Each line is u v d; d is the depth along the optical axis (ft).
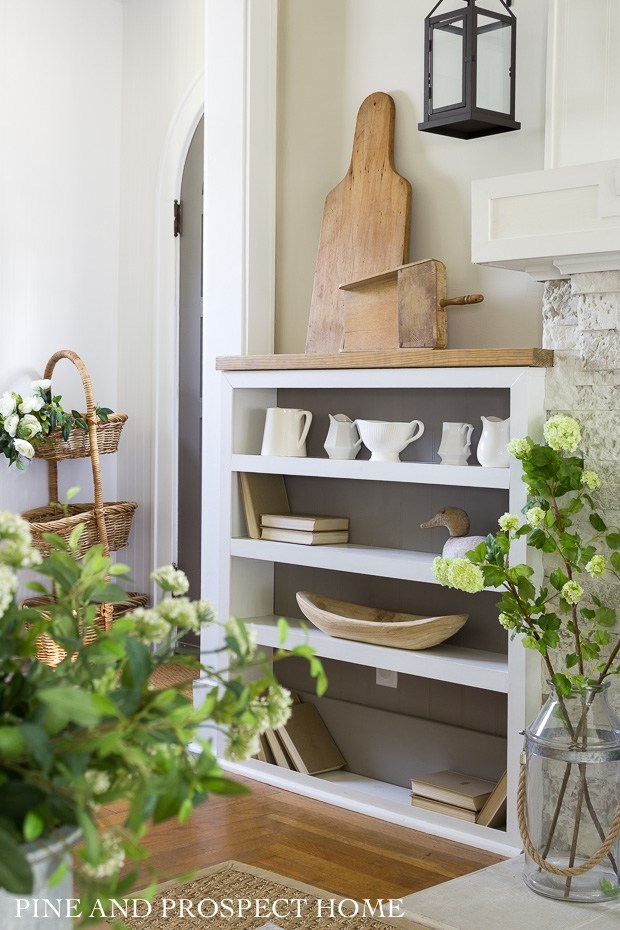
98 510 16.31
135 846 2.65
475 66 9.50
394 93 11.33
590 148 9.36
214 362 12.35
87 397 16.26
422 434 10.84
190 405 17.76
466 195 10.66
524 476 8.67
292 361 11.00
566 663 8.43
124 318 18.21
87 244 17.85
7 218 16.69
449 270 10.83
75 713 2.53
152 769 2.83
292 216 12.26
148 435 17.84
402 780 11.09
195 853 9.28
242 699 2.96
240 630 3.04
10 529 2.93
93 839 2.53
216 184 12.29
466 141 10.63
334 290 11.64
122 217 18.26
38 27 17.01
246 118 11.98
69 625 3.14
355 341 11.23
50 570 3.24
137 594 17.76
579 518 9.23
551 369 9.41
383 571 10.39
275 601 12.41
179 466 17.92
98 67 17.90
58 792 2.64
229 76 12.10
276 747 11.59
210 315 12.40
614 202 8.48
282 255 12.36
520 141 10.12
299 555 11.18
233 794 2.84
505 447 9.55
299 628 11.48
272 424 11.56
